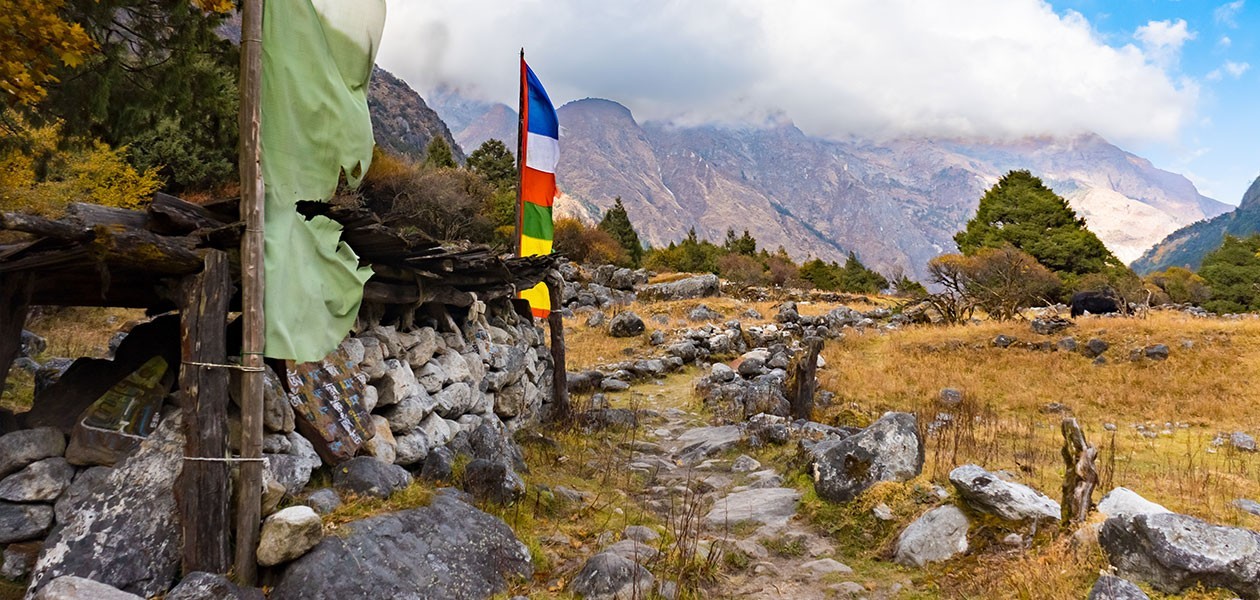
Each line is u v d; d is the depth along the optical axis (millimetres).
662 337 21406
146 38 10586
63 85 9719
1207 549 4555
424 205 37281
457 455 7191
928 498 6668
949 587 5395
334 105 4832
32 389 7145
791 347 22188
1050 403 14305
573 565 5691
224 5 8422
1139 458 9797
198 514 4180
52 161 12672
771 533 6785
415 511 5258
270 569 4434
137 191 14883
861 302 35156
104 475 4516
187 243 4328
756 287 37688
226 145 12320
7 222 3631
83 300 5492
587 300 28484
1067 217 45562
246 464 4375
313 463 5438
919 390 15531
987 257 36281
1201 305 43969
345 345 6398
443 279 8164
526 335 12148
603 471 8961
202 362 4246
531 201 12375
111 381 4977
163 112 11836
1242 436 10758
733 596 5449
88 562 4059
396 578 4590
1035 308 31797
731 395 14133
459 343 8766
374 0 5047
